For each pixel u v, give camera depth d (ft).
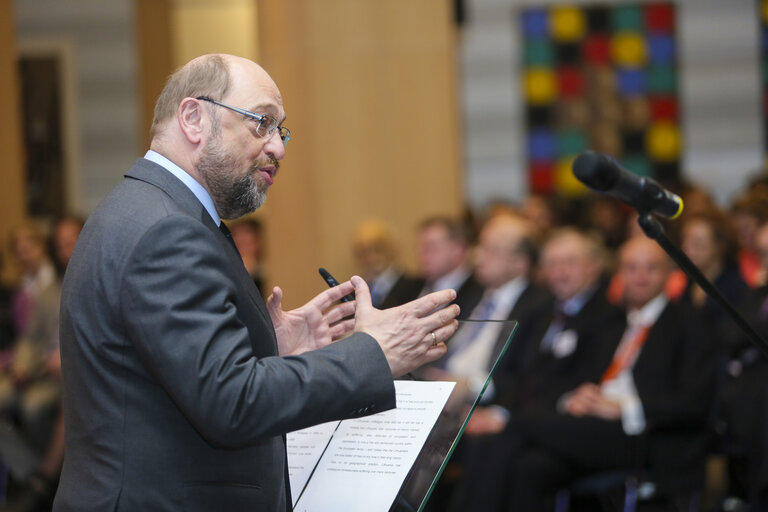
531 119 51.72
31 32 52.19
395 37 27.76
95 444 8.90
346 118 27.58
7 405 31.65
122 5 52.47
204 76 9.44
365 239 27.04
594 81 51.72
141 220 8.81
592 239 24.41
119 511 8.68
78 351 9.04
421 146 27.81
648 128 51.72
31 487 25.98
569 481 21.22
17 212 44.21
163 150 9.51
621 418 20.75
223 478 9.02
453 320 9.72
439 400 9.82
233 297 8.82
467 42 51.88
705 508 23.80
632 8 51.72
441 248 26.61
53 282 32.65
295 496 9.84
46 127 52.08
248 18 55.06
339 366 8.81
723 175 51.88
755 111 51.90
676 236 27.76
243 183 9.48
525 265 24.98
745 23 51.90
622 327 22.67
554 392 22.56
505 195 51.90
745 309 22.71
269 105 9.53
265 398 8.32
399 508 9.20
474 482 21.74
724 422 21.21
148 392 8.86
